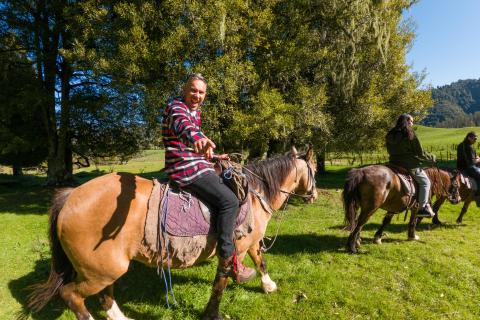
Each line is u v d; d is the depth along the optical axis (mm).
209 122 8273
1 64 11609
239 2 8148
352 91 10805
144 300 4031
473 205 10023
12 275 4609
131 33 7875
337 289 4348
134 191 3014
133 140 13031
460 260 5375
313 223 7988
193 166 2951
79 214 2832
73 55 8578
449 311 3859
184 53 8086
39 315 3652
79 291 2973
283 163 4082
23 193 12242
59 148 12945
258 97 8648
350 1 9125
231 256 3121
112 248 2881
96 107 10977
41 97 10953
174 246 3010
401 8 11812
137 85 8344
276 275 4766
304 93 8992
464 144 7703
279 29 9508
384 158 27703
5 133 11844
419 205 6008
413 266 5113
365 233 7059
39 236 6570
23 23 11289
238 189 3178
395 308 3904
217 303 3434
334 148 13180
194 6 7629
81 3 8555
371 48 10789
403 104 12211
